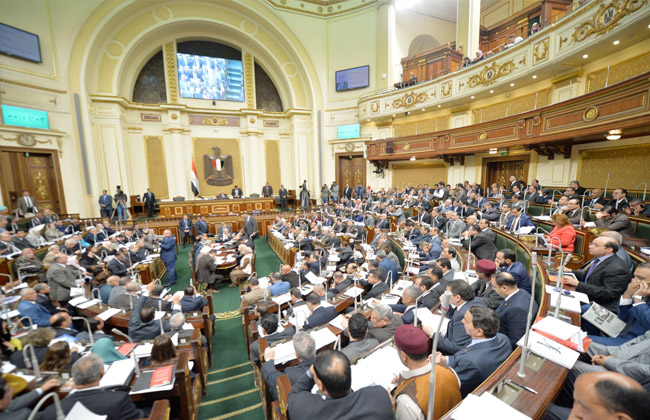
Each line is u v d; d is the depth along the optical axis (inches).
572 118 311.0
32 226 397.7
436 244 257.4
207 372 184.5
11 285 216.2
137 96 697.0
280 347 129.3
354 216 530.0
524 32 618.2
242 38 727.1
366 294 214.2
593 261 139.8
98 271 284.7
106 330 197.3
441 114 593.9
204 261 306.2
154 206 671.8
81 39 552.7
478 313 91.4
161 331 161.9
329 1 705.0
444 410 71.3
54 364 112.7
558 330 91.7
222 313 273.9
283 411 92.3
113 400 90.9
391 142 627.8
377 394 68.5
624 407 45.0
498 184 528.1
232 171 772.6
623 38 295.1
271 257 442.6
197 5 663.1
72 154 543.5
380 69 676.7
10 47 465.1
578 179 391.9
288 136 816.3
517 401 67.7
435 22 777.6
